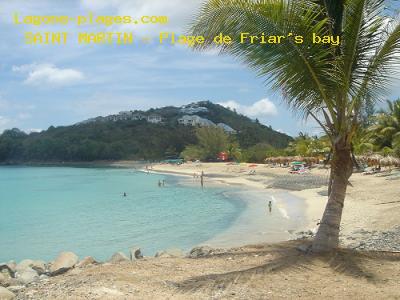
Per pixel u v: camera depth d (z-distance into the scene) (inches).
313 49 332.2
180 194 1934.1
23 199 1923.0
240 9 331.6
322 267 330.6
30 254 800.3
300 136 3449.8
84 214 1373.0
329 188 382.0
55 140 6550.2
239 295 276.2
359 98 360.2
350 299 261.9
